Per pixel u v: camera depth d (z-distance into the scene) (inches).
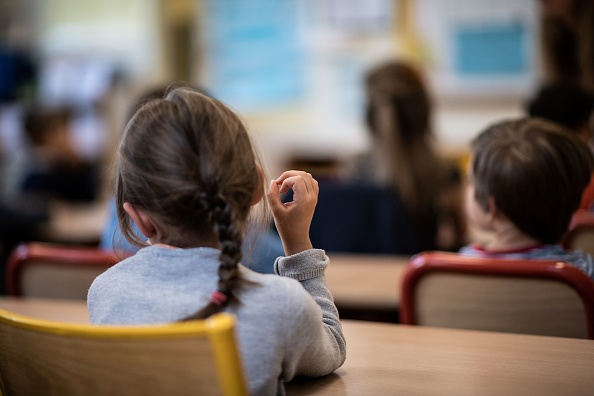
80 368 41.6
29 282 91.1
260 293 43.7
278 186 50.1
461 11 252.2
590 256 78.4
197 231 45.9
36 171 212.8
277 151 277.9
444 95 257.0
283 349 43.2
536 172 74.1
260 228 49.6
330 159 256.4
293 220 49.8
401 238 124.9
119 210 48.1
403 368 50.7
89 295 47.3
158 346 38.1
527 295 69.6
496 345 55.1
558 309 68.4
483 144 78.0
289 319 43.2
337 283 94.3
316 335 44.6
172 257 45.3
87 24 293.7
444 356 52.9
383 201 124.0
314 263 49.7
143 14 287.6
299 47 276.4
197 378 37.9
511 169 74.5
